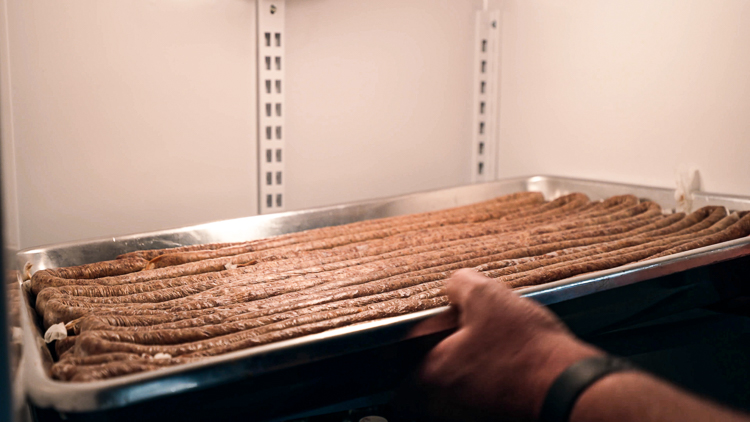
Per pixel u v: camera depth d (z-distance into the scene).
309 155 1.33
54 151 1.03
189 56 1.14
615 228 1.02
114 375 0.47
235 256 0.88
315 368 0.51
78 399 0.41
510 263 0.83
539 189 1.44
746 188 1.14
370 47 1.38
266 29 1.21
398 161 1.47
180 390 0.44
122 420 0.43
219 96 1.19
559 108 1.48
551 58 1.48
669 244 0.91
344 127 1.37
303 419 0.64
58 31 1.00
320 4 1.29
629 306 0.72
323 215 1.12
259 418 0.49
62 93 1.02
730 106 1.15
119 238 0.91
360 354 0.53
